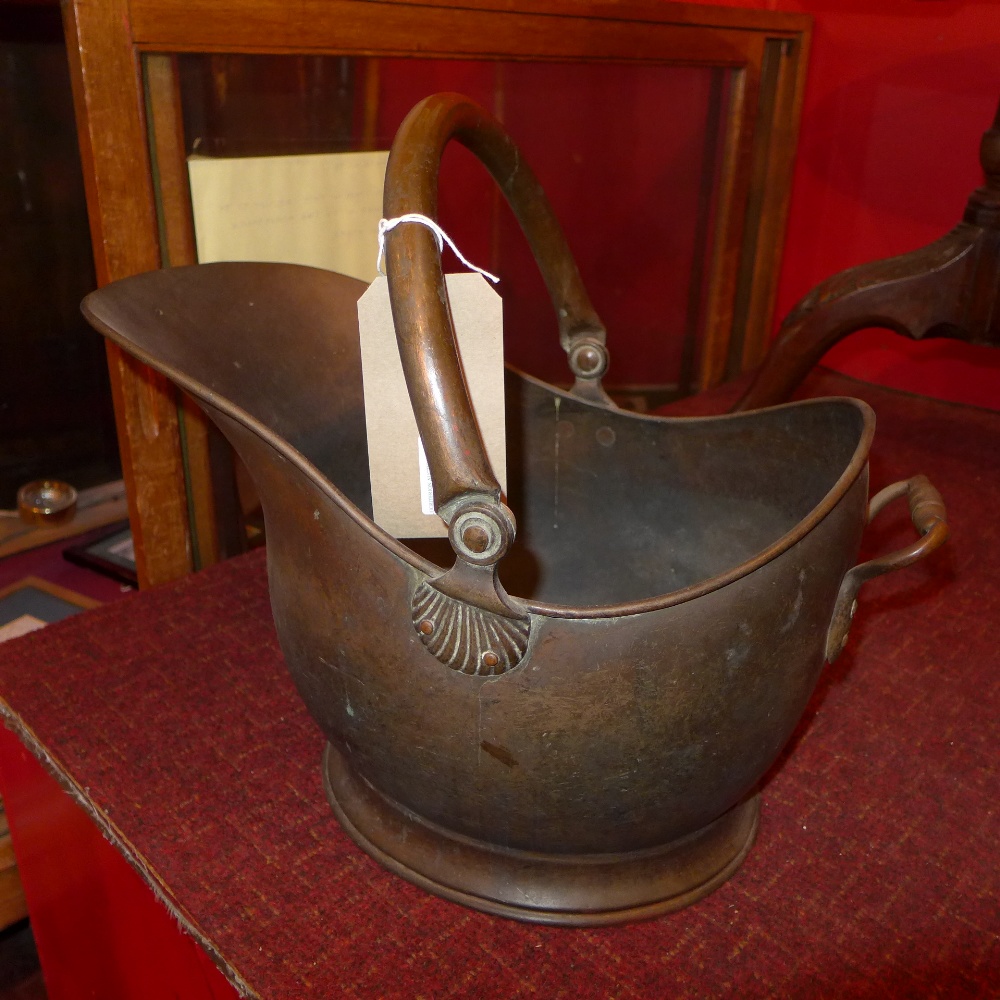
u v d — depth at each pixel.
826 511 0.51
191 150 0.79
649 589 0.81
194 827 0.64
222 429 0.55
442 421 0.43
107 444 1.14
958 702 0.80
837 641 0.57
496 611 0.46
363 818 0.63
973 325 1.07
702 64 1.15
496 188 1.10
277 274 0.69
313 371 0.71
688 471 0.76
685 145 1.24
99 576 1.08
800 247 1.44
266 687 0.78
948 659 0.85
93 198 0.73
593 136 1.16
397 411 0.56
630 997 0.54
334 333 0.72
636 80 1.15
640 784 0.52
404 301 0.44
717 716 0.51
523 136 1.10
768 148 1.30
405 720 0.51
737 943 0.58
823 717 0.78
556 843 0.55
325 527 0.50
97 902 0.73
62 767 0.68
